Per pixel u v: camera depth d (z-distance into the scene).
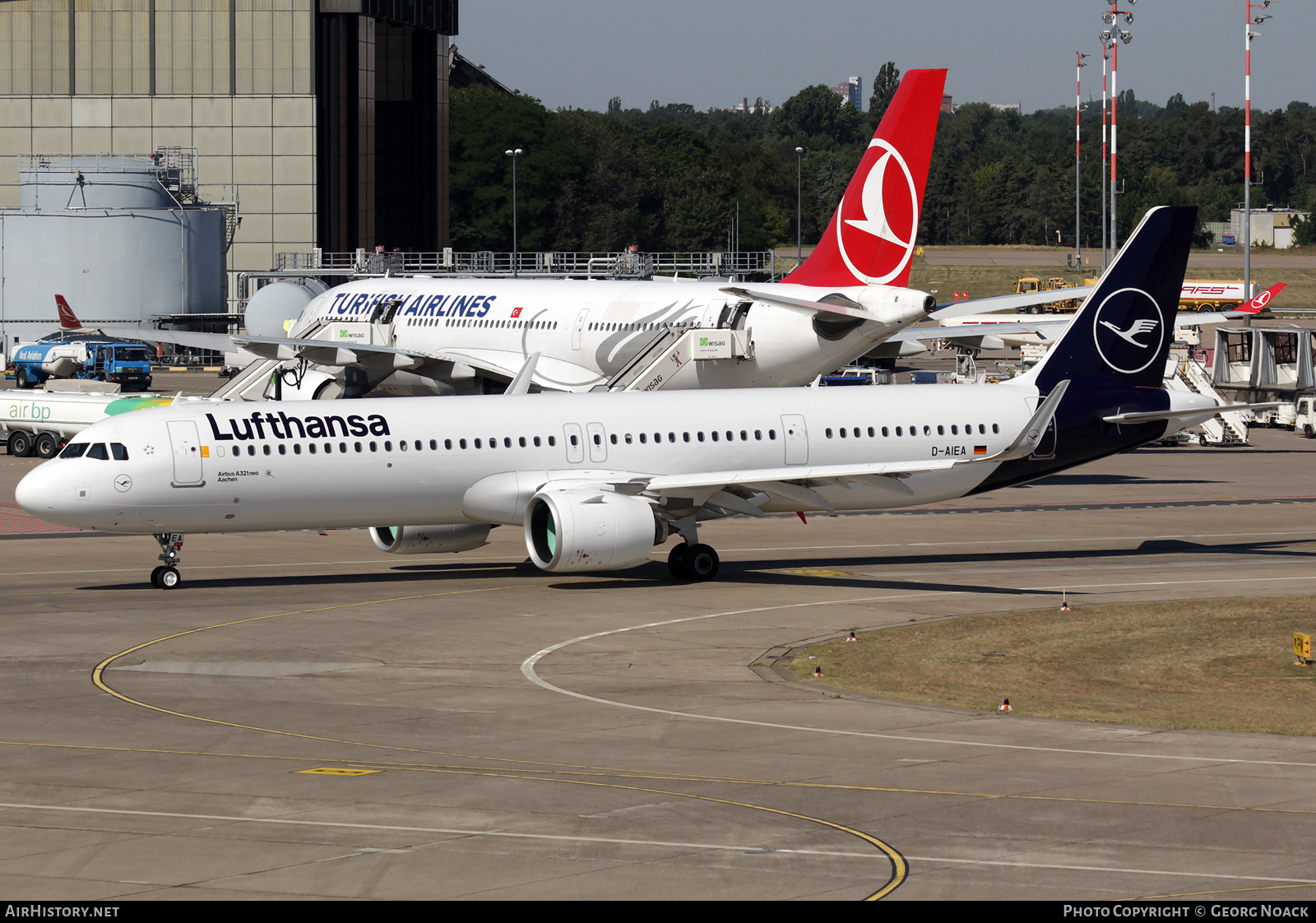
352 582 170.38
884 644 135.38
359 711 108.62
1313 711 110.19
